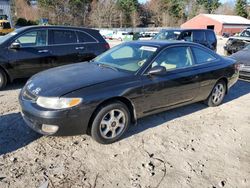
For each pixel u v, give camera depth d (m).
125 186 3.17
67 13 59.25
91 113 3.72
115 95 3.87
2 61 6.38
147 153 3.84
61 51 7.18
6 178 3.21
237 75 6.12
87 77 4.05
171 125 4.76
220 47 23.67
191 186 3.21
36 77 4.34
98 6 62.38
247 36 13.79
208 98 5.64
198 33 11.69
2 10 42.31
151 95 4.32
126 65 4.51
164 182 3.26
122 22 68.50
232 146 4.16
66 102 3.56
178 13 83.44
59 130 3.62
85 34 7.66
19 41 6.67
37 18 58.41
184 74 4.78
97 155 3.74
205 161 3.72
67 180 3.23
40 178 3.24
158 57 4.53
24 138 4.10
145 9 80.38
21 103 3.92
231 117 5.29
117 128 4.08
